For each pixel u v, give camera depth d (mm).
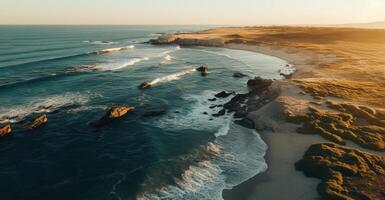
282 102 34375
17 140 28844
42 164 24750
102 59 77375
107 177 22719
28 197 20438
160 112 36719
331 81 44375
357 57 72250
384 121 28641
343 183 19297
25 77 53469
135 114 36281
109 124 33156
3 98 40562
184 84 51562
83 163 24922
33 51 94750
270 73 63250
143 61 76062
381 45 101312
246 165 24156
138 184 21594
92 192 20891
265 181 21484
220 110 37531
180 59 81688
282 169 22688
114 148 27641
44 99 40812
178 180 22141
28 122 32656
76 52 93750
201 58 84562
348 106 32156
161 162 24797
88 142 28812
